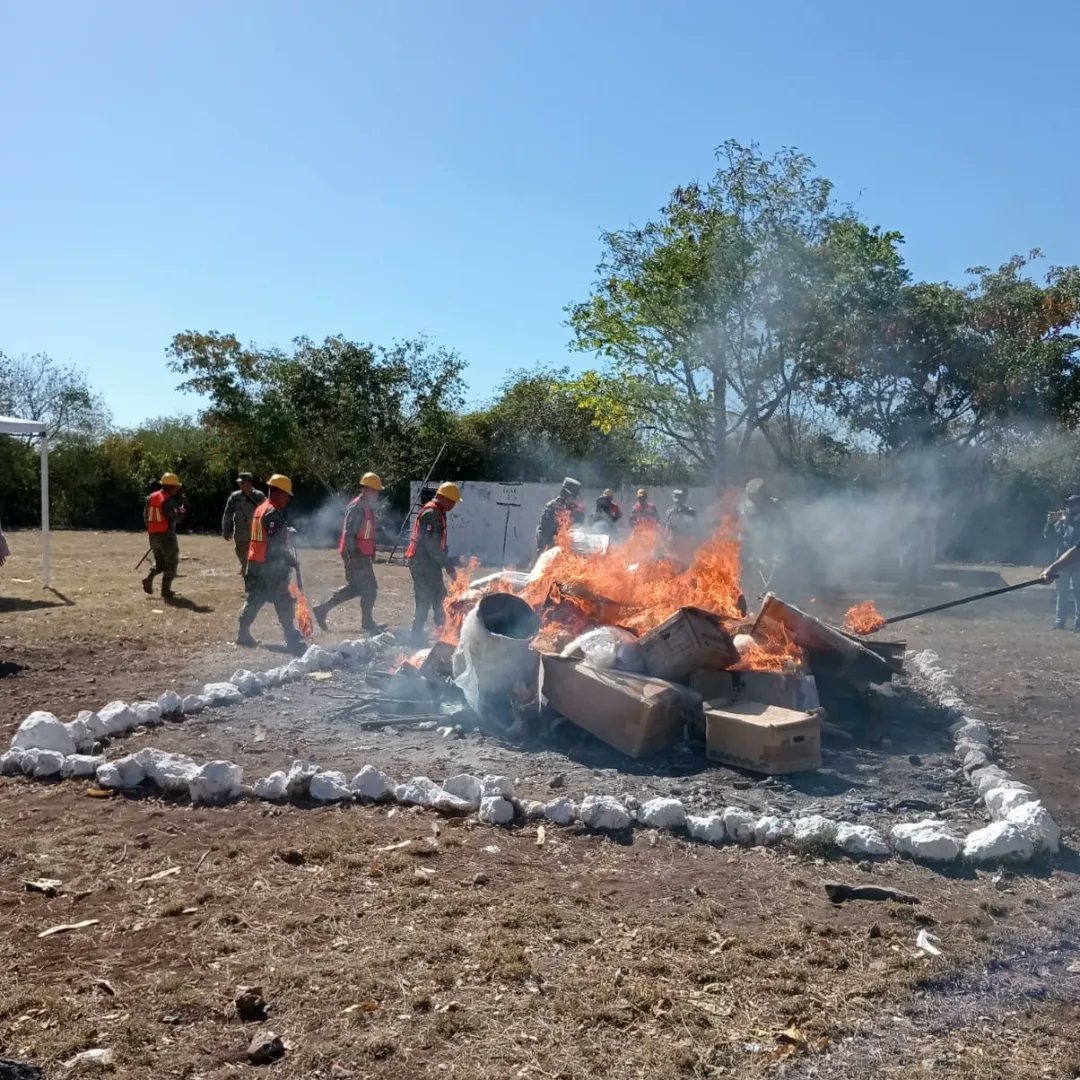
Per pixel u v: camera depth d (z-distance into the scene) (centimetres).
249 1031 331
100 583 1748
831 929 410
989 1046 329
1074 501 1384
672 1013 343
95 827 521
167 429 4544
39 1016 339
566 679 697
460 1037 328
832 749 707
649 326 2194
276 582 1097
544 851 497
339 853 485
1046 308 2072
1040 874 480
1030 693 929
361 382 3120
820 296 2061
